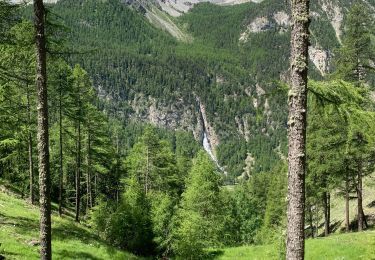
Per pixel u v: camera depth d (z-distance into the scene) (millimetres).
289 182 8227
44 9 13555
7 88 22141
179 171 75625
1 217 27172
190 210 43375
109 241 38656
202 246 37969
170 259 39438
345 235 33625
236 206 70375
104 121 46531
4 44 15492
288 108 8359
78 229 34875
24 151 41719
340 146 34438
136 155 65188
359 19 33812
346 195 40250
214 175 45906
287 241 8188
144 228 39875
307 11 8047
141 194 42906
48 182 13250
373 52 33406
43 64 13219
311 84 8352
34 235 24859
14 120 25625
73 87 37812
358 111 8164
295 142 8125
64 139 46688
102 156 52125
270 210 62375
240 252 37344
